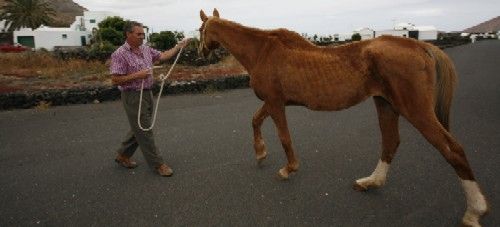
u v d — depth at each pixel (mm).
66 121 7562
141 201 3838
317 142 5754
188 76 13031
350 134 6180
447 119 3232
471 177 2965
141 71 4133
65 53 18016
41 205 3805
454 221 3258
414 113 3115
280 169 4480
